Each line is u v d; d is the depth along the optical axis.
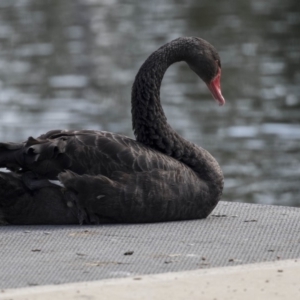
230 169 19.41
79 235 9.17
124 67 35.56
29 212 9.67
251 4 53.03
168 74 32.91
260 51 37.62
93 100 29.06
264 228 9.57
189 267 7.89
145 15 49.81
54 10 52.00
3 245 8.73
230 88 29.80
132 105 10.38
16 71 34.62
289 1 53.78
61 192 9.59
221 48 38.66
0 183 9.49
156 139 10.21
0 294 6.95
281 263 7.91
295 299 6.87
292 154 20.73
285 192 17.56
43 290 7.06
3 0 57.50
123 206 9.59
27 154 9.49
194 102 27.52
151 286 7.14
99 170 9.61
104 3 54.00
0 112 26.78
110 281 7.34
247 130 23.34
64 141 9.67
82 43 41.00
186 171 9.98
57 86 31.59
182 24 46.16
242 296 6.92
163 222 9.90
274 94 28.61
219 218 10.21
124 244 8.77
